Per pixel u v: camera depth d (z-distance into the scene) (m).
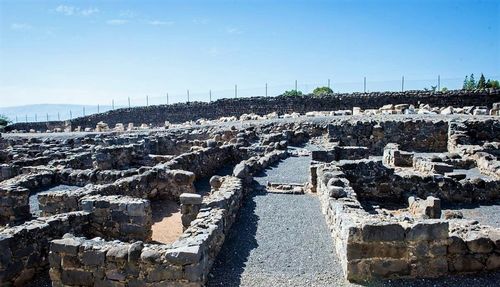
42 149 32.00
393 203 15.60
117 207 12.33
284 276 9.08
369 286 8.52
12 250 9.84
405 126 30.55
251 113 56.03
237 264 9.69
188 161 20.39
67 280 8.75
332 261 9.79
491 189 15.79
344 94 51.84
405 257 8.72
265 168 20.95
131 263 8.41
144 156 26.80
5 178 22.19
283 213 13.52
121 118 63.00
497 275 8.69
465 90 46.78
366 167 16.06
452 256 8.76
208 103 58.62
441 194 15.81
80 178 19.70
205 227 9.99
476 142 28.81
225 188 13.68
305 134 33.22
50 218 11.41
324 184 13.80
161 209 16.27
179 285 8.24
